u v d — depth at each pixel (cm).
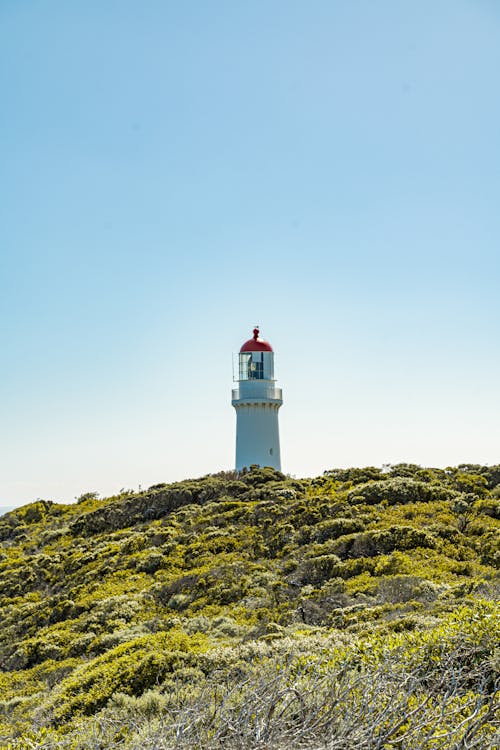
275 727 718
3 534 4028
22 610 2750
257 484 3766
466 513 2697
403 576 2050
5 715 1662
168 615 2247
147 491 4150
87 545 3400
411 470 3441
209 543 2853
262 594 2219
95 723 1144
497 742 736
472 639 1071
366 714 752
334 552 2427
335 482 3491
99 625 2270
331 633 1556
